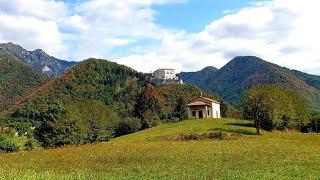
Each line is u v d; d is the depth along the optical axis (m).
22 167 43.53
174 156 49.31
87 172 36.16
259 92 101.56
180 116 160.38
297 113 122.00
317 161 41.84
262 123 103.88
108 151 60.09
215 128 94.88
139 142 78.25
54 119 116.06
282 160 42.91
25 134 154.38
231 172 34.69
